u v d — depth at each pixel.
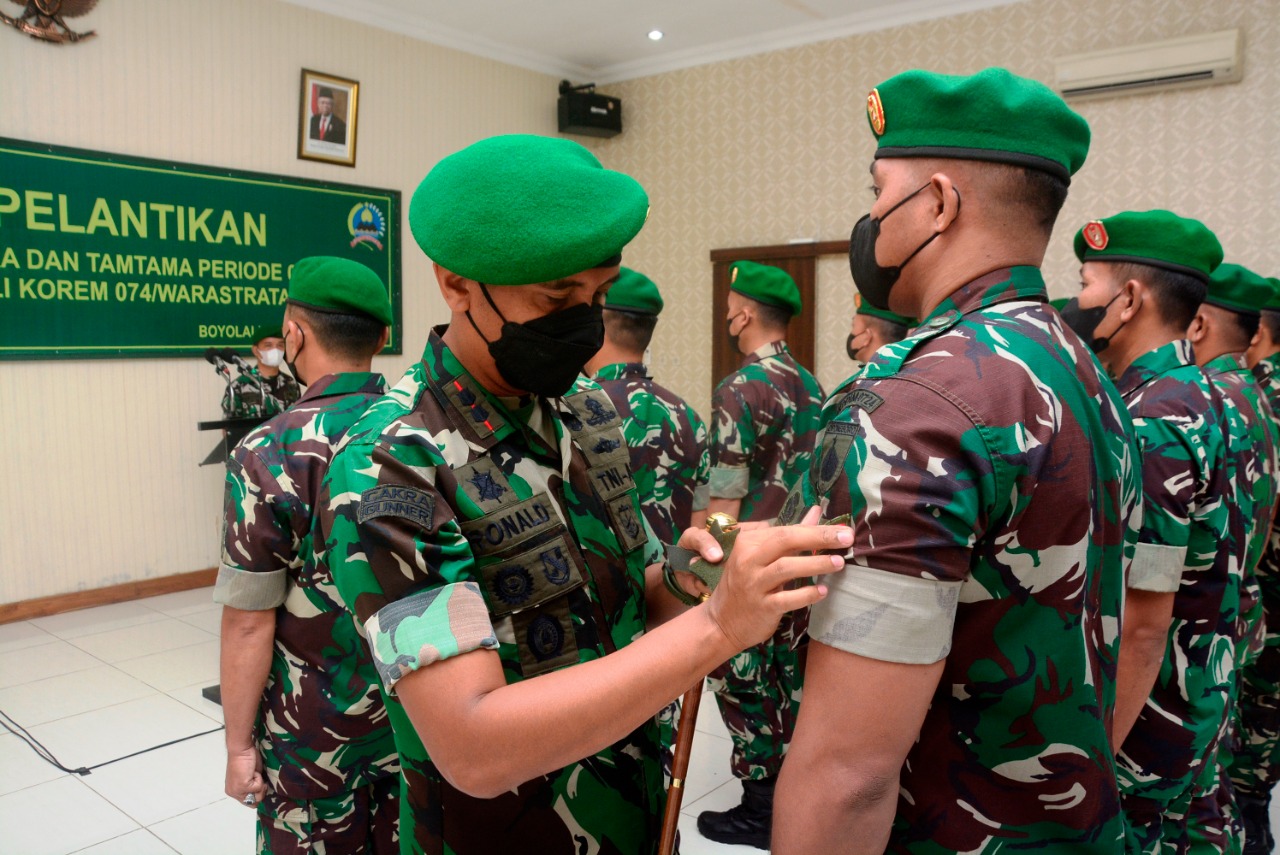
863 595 0.72
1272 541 2.28
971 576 0.76
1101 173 4.75
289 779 1.39
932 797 0.82
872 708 0.72
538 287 0.79
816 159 5.67
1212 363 2.08
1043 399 0.77
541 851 0.87
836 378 5.69
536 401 0.94
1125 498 0.86
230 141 4.77
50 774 2.72
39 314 4.15
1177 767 1.47
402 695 0.73
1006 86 0.84
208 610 4.39
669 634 0.69
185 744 2.93
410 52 5.54
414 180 5.63
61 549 4.32
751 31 5.71
